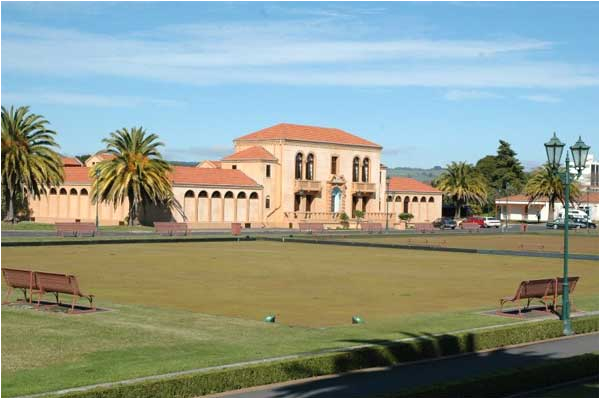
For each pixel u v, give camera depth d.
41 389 18.73
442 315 31.86
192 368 21.03
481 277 50.81
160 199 106.62
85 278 45.59
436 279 49.16
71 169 118.94
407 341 24.62
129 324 28.84
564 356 25.23
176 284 43.62
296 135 128.62
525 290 32.69
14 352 23.72
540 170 155.88
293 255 66.75
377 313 34.28
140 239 80.06
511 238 106.56
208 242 83.94
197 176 116.81
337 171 135.00
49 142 95.19
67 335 26.50
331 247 78.75
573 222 144.00
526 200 176.50
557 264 62.00
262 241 87.69
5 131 91.69
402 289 43.38
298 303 37.03
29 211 118.75
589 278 51.69
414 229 131.25
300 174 129.38
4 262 54.78
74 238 80.69
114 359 22.80
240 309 34.66
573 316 32.03
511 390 19.95
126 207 110.50
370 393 19.89
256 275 49.31
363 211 140.38
